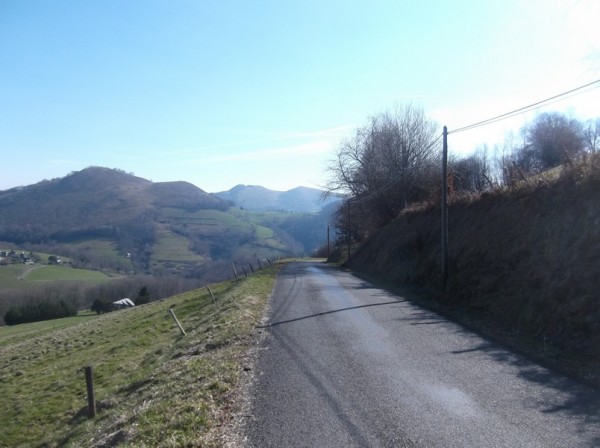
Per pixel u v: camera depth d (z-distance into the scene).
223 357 9.93
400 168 46.62
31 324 51.62
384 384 7.55
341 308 15.73
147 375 11.63
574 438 5.41
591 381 7.50
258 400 7.08
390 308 15.58
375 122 50.38
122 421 7.49
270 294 20.55
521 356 9.16
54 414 13.73
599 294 9.98
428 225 26.45
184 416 6.50
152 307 32.94
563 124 35.34
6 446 12.34
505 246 15.62
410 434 5.63
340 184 55.06
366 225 54.81
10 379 20.31
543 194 15.19
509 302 12.90
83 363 19.50
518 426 5.78
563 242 12.55
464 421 5.98
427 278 21.05
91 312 60.66
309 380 7.93
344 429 5.87
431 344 10.27
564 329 10.15
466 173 38.81
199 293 33.53
